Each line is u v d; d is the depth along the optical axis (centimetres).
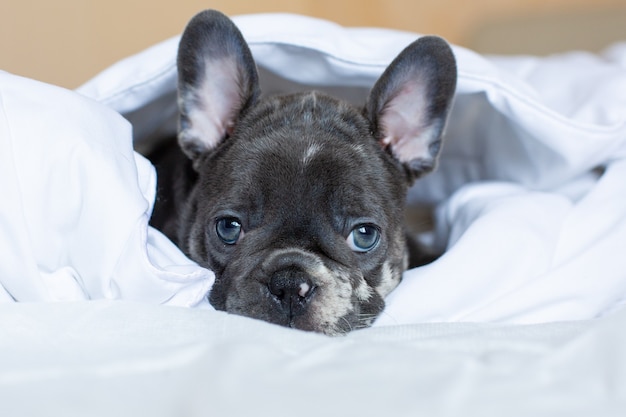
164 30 64
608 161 48
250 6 67
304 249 41
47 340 35
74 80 62
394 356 33
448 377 32
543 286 41
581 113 48
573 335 35
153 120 49
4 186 37
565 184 50
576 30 72
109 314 36
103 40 62
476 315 40
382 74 45
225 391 31
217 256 43
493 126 50
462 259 41
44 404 31
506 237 42
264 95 48
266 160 42
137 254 37
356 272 42
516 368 33
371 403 31
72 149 37
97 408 31
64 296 37
